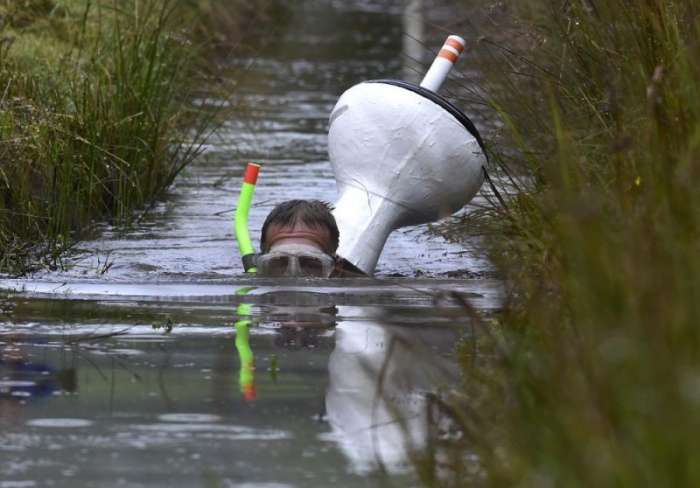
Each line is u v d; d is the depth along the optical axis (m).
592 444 6.53
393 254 17.78
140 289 14.67
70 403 9.51
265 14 49.22
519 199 14.12
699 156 9.68
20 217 18.09
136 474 7.93
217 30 38.78
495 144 17.67
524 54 16.77
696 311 7.01
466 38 19.25
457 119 16.61
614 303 7.57
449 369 10.34
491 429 8.27
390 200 16.61
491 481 7.27
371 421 9.03
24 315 12.97
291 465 8.10
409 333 11.93
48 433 8.77
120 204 20.45
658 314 6.96
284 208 16.05
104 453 8.35
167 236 18.97
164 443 8.57
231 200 22.23
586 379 7.24
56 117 20.59
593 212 8.38
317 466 8.09
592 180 12.39
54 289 14.61
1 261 16.20
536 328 9.49
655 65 12.93
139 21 27.00
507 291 11.77
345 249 16.23
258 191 23.11
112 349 11.36
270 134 29.78
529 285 10.58
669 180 9.03
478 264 16.83
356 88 17.00
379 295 14.21
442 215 16.98
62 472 7.97
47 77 23.38
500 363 9.36
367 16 63.34
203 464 8.13
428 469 7.82
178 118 25.64
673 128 10.69
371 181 16.67
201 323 12.57
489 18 18.02
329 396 9.69
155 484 7.75
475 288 14.66
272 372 10.48
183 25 32.44
